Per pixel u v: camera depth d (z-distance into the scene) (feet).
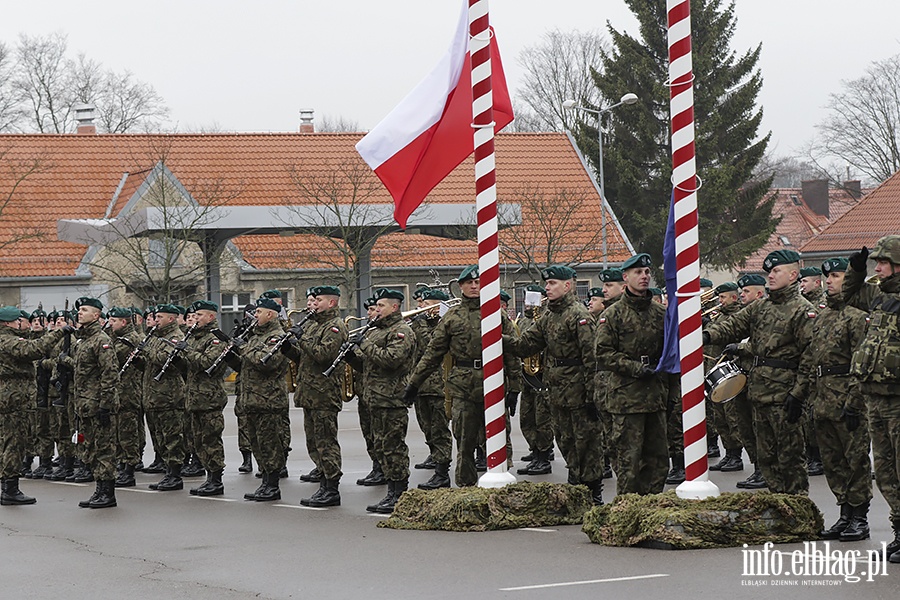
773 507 33.94
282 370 48.16
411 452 64.49
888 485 31.40
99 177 142.51
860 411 32.81
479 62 39.63
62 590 31.63
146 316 63.82
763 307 37.40
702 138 173.58
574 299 42.55
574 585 28.94
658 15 177.37
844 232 167.73
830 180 203.72
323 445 45.96
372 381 44.11
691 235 34.81
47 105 201.77
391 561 33.24
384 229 118.42
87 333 49.44
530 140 153.28
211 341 50.98
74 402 49.96
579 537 35.68
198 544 38.04
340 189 131.75
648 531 33.32
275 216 113.70
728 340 37.93
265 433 47.98
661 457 37.52
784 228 240.73
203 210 118.21
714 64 175.83
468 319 41.73
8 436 49.34
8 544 39.47
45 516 45.80
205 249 118.83
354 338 44.93
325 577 31.55
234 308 137.18
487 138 39.55
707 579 28.96
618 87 177.17
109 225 114.52
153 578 32.63
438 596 28.50
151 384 53.72
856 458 34.19
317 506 45.75
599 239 141.49
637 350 36.78
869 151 182.91
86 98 203.72
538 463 54.54
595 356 39.27
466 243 142.82
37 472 61.11
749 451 43.57
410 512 39.42
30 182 140.77
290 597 29.35
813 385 35.53
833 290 35.42
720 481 49.55
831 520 38.29
